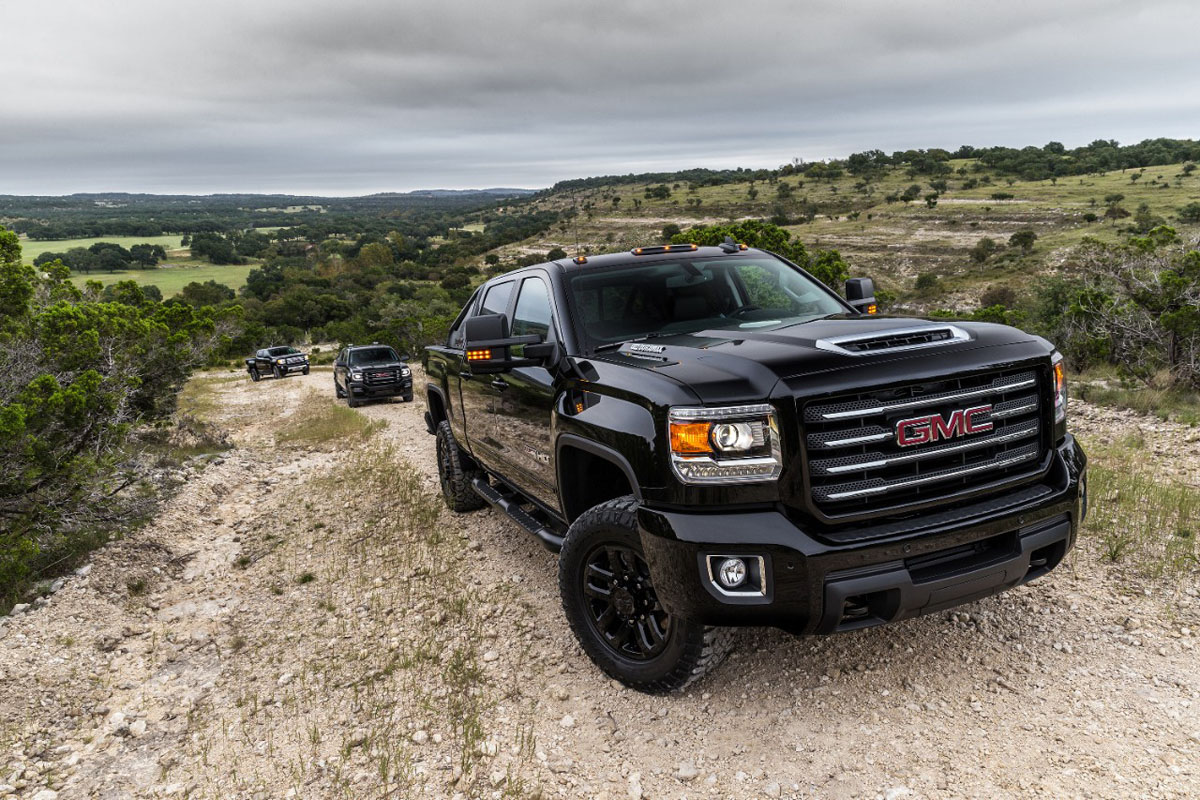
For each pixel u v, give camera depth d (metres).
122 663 4.39
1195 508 5.01
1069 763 2.76
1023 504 3.04
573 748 3.16
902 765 2.83
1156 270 10.51
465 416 5.68
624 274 4.29
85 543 6.11
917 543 2.83
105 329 7.71
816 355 2.99
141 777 3.27
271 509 7.54
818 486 2.85
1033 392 3.20
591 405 3.49
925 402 2.90
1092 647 3.50
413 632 4.41
